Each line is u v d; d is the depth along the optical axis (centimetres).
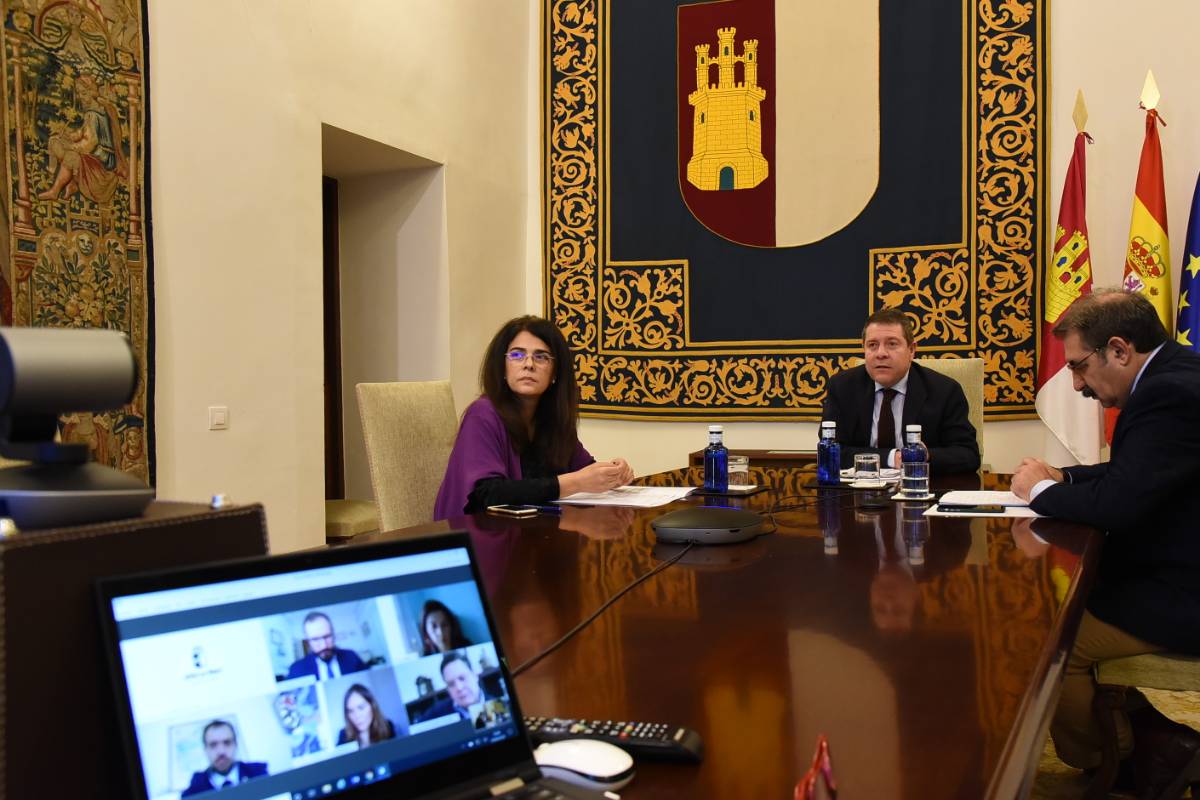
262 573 65
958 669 103
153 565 65
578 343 550
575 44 548
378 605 71
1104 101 463
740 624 122
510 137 551
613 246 543
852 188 503
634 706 93
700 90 526
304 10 402
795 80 511
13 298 286
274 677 63
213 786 59
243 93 374
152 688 58
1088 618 203
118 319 321
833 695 95
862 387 345
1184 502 196
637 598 137
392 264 509
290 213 397
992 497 238
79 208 308
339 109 421
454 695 72
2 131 284
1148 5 453
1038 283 475
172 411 344
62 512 63
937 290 491
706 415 527
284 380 393
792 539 184
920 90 491
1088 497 196
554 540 185
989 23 480
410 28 466
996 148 480
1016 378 480
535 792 71
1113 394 222
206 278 358
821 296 509
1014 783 75
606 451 551
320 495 412
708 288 526
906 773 76
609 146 543
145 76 332
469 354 514
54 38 300
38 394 63
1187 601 193
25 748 56
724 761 80
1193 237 421
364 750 66
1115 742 205
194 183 353
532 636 118
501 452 245
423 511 270
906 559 163
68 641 59
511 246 553
